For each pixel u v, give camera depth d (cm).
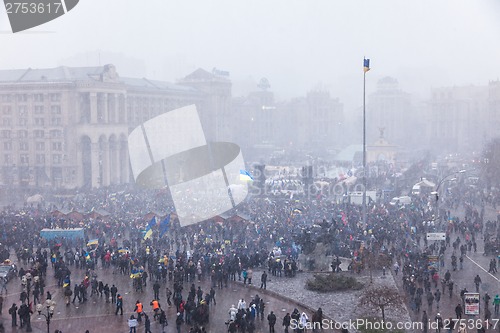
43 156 13275
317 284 5234
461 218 8525
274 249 6259
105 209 8819
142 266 5947
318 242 6066
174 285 4844
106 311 4672
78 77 13762
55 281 5569
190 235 7131
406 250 6100
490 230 7500
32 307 4719
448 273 5097
